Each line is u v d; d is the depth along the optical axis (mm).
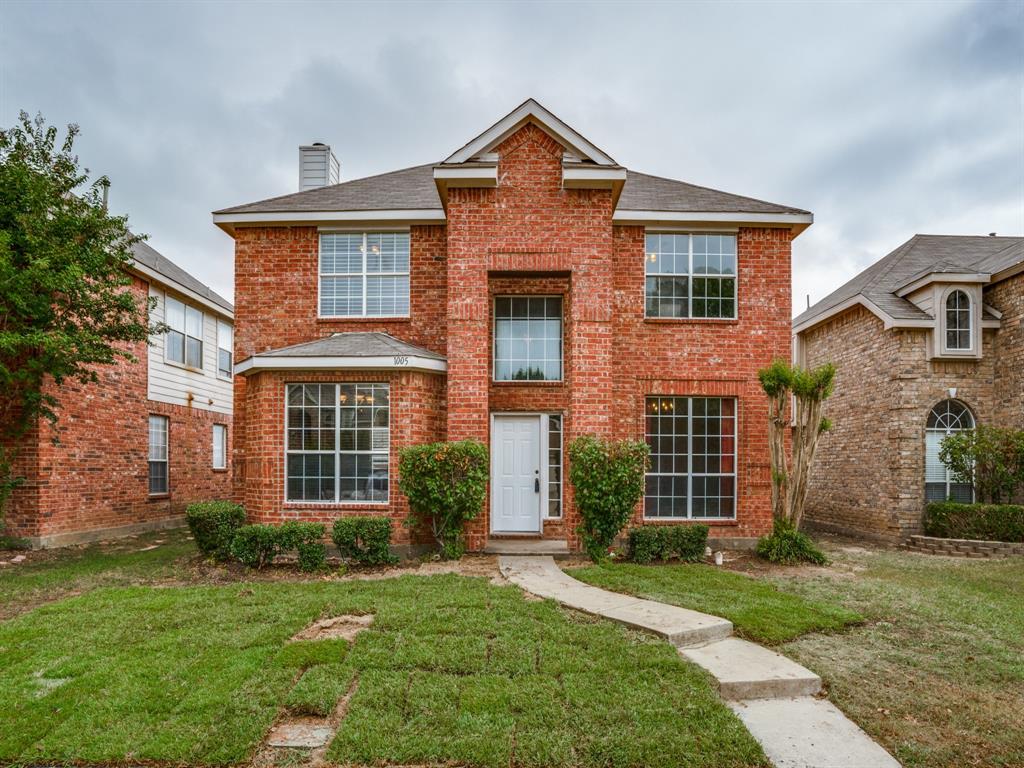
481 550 9820
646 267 11375
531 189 10242
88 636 5457
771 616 6203
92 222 9898
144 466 14453
